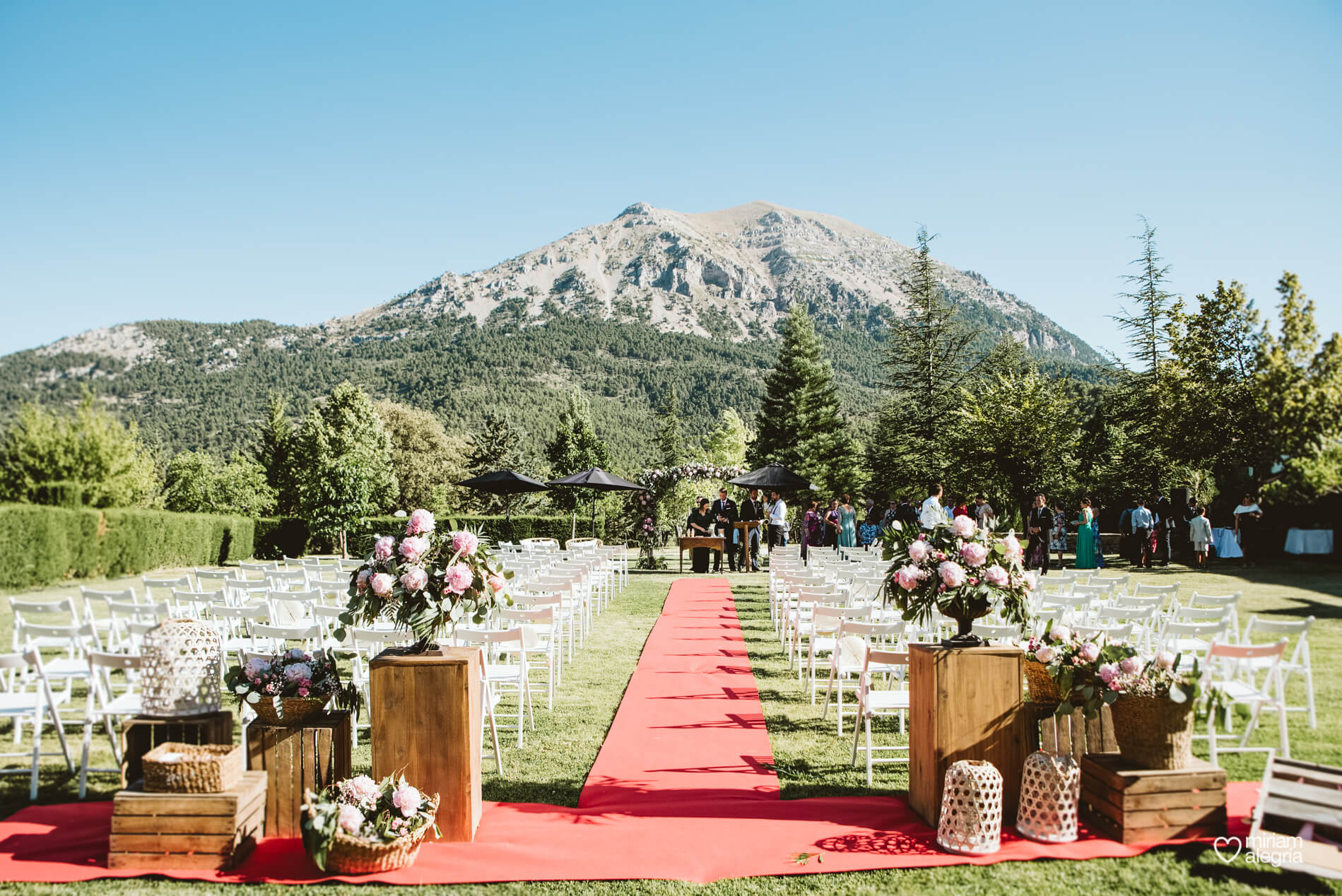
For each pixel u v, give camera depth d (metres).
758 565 19.72
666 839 4.12
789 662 8.63
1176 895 3.52
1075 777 4.08
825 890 3.60
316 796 3.92
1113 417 29.92
